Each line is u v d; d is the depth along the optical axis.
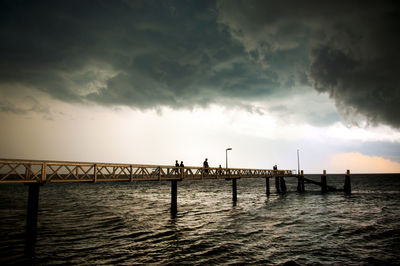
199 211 25.89
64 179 14.99
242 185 88.81
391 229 17.75
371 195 43.69
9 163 12.58
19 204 29.41
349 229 17.66
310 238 15.30
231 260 11.49
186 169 24.78
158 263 11.08
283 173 48.19
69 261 11.23
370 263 11.31
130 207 28.69
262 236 15.75
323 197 40.28
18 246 13.18
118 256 11.98
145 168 20.16
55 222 19.30
